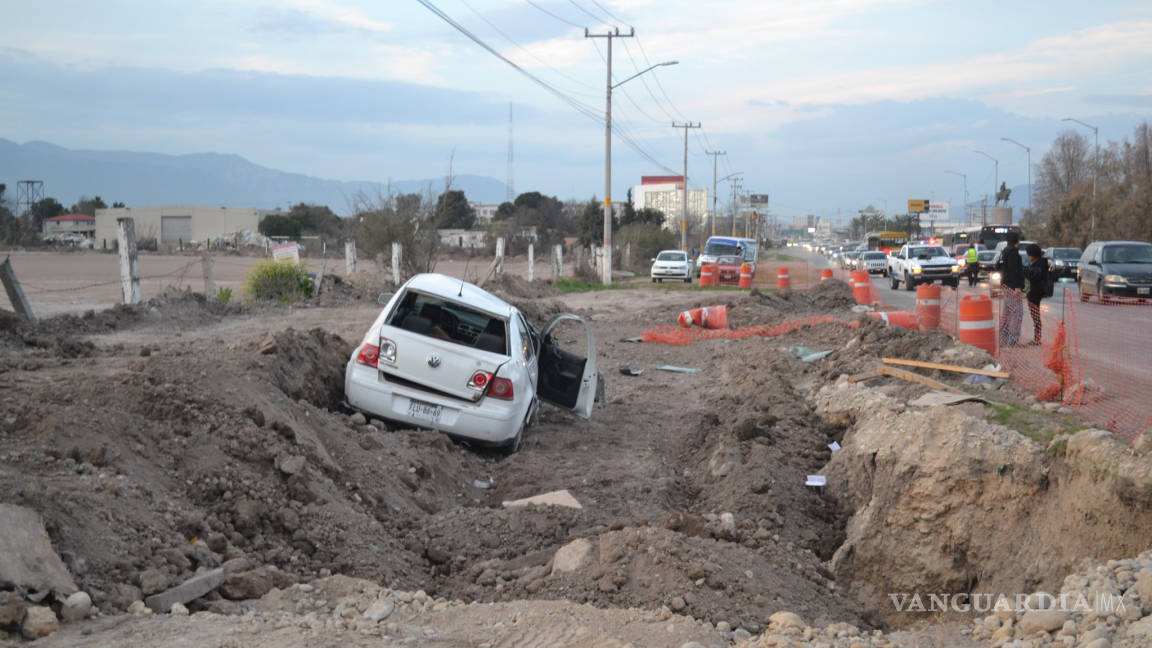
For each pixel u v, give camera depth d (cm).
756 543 661
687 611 494
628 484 821
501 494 823
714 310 2088
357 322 1767
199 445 635
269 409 739
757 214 14075
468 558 621
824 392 1154
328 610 474
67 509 468
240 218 9231
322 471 689
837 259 9419
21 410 591
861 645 454
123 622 410
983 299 1393
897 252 4216
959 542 677
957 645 473
